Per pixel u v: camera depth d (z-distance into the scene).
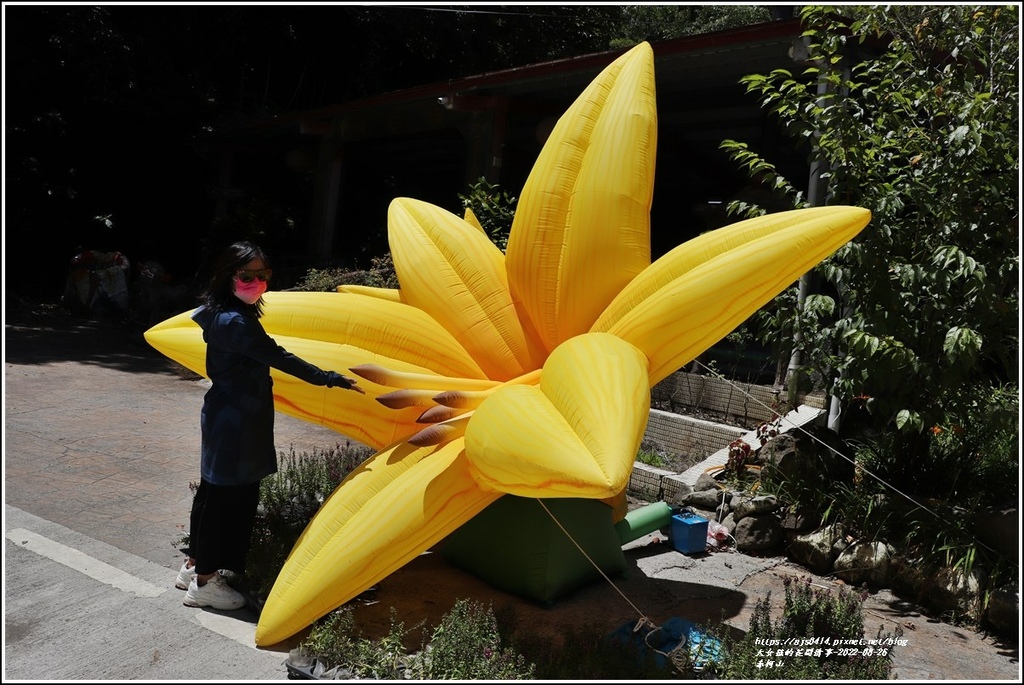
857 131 5.15
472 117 10.72
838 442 5.40
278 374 4.42
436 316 4.53
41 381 9.38
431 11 18.70
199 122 18.23
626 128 4.23
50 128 17.55
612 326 4.11
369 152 16.08
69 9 15.47
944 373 4.87
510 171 11.34
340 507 3.98
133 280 17.80
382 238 17.39
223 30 18.09
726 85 9.01
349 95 20.11
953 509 4.93
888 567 4.65
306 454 6.84
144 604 4.11
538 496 3.48
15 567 4.46
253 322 3.92
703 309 3.84
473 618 3.72
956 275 4.70
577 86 9.53
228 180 16.48
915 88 5.31
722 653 3.59
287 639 3.86
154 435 7.50
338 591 3.76
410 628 4.02
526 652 3.66
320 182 13.70
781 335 5.60
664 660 3.59
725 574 4.86
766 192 9.42
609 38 21.78
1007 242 5.03
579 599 4.45
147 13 16.88
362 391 4.06
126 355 11.42
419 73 20.50
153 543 4.99
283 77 20.22
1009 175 4.99
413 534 3.84
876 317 4.94
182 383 9.93
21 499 5.58
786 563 5.03
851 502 4.94
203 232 19.41
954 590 4.35
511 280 4.42
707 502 5.61
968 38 5.27
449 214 4.79
